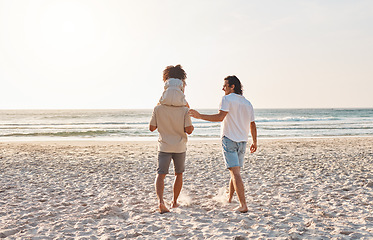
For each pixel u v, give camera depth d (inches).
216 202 169.2
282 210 151.9
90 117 2236.7
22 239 112.3
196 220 135.3
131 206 162.2
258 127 1118.4
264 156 382.9
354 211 149.4
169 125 145.3
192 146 529.0
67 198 181.3
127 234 116.3
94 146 530.6
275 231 118.0
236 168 149.4
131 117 2267.5
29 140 679.1
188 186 214.7
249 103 150.6
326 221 132.3
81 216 142.9
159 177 150.3
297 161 336.5
